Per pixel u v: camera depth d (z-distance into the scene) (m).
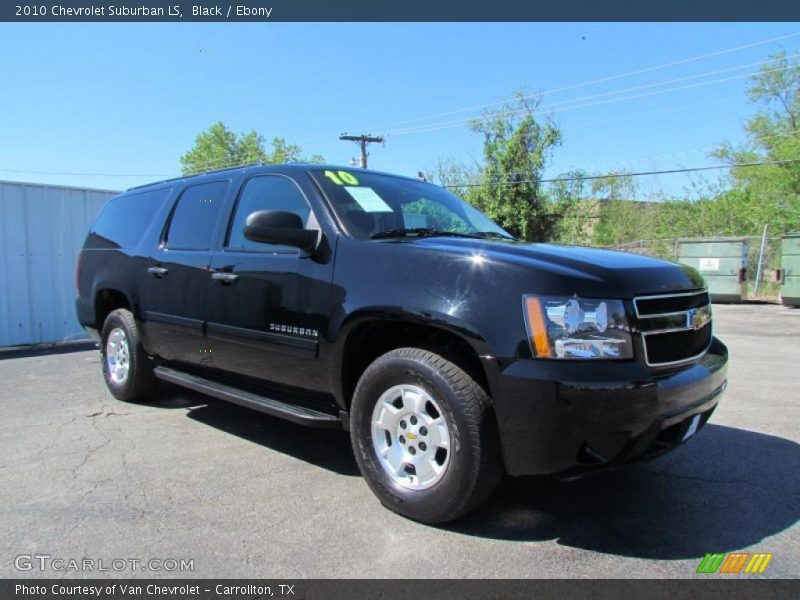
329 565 2.58
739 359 7.62
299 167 3.88
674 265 3.16
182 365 4.71
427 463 2.93
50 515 3.07
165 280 4.59
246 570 2.54
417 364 2.86
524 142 28.80
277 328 3.58
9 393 5.83
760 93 29.53
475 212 4.55
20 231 9.23
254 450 4.09
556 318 2.58
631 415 2.54
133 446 4.16
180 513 3.09
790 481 3.51
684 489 3.39
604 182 34.12
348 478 3.58
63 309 9.73
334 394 3.36
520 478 3.55
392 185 4.11
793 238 14.72
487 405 2.70
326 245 3.40
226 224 4.18
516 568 2.55
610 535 2.85
